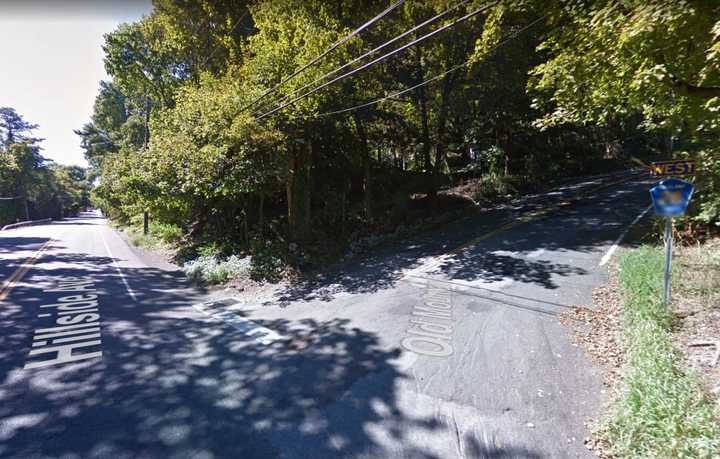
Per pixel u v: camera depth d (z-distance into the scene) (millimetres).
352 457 2615
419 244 10516
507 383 3490
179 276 10453
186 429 3004
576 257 7523
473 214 14211
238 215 14031
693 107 4090
